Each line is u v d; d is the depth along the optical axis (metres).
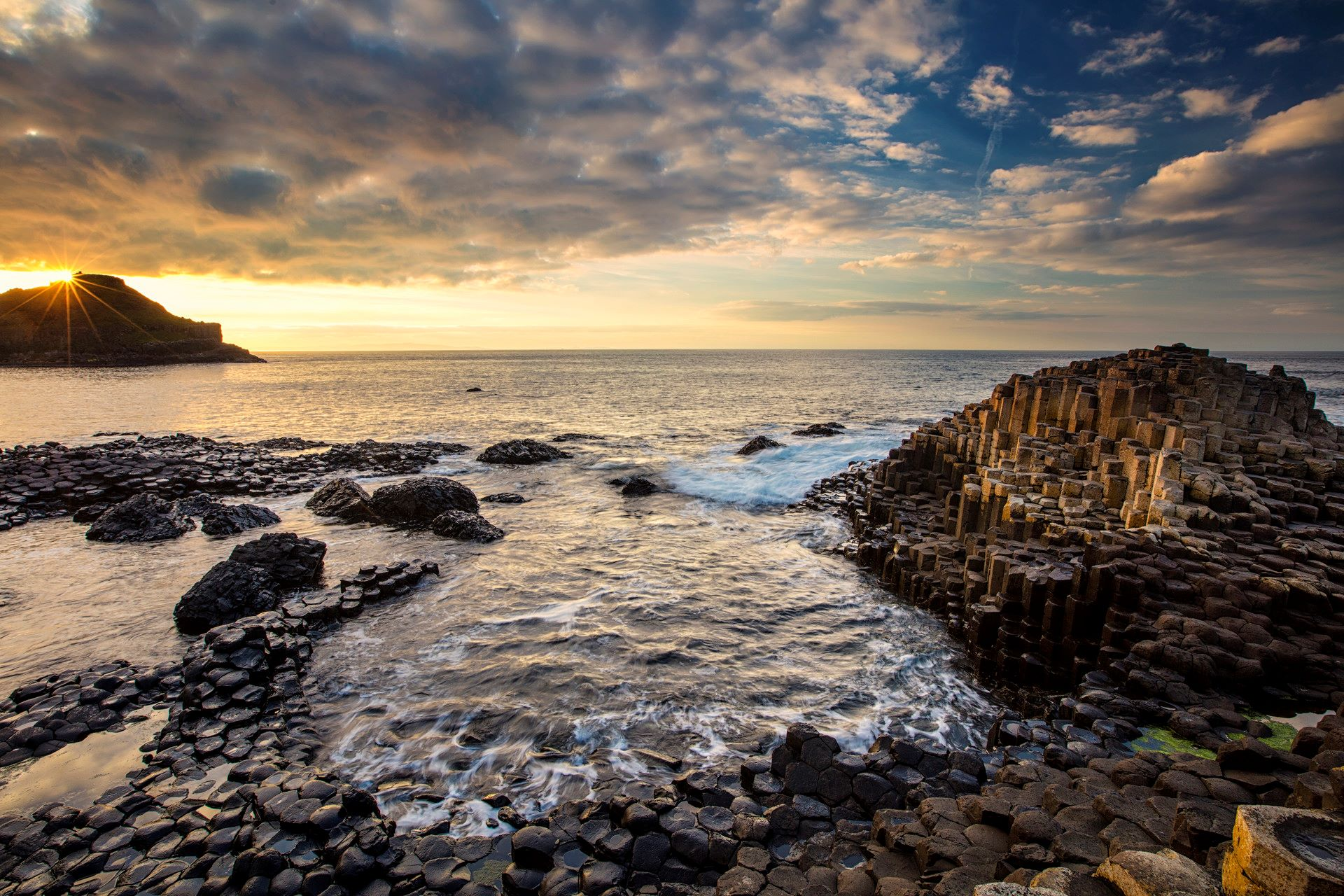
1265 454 16.48
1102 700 9.10
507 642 12.78
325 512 22.62
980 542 15.66
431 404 62.94
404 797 8.22
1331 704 8.91
